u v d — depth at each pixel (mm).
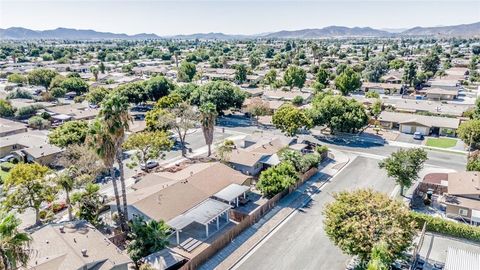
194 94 96000
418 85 134125
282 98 112188
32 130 85062
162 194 43062
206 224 38938
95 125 37250
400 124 82875
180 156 66875
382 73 149250
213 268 34531
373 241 29531
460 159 64250
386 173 58062
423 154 46969
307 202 48344
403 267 32875
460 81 137500
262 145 64750
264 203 45438
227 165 58156
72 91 126062
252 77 153875
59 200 48812
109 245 32719
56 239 32281
